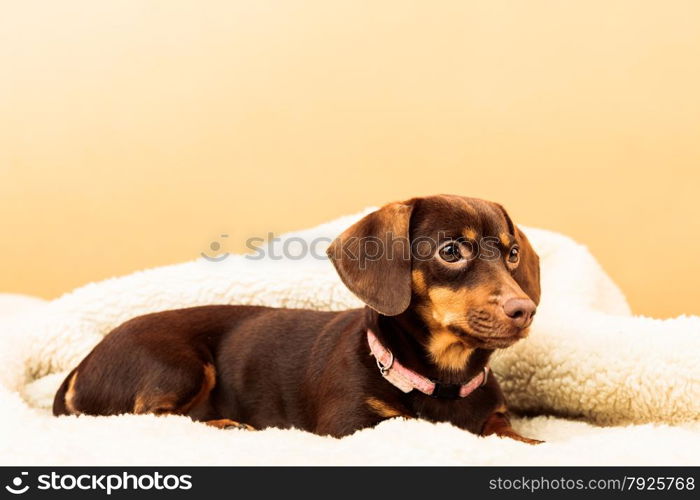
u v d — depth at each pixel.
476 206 1.00
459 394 1.00
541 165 1.48
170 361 1.05
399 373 0.99
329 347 1.05
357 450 0.87
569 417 1.10
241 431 0.96
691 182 1.47
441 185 1.49
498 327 0.95
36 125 1.52
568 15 1.46
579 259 1.31
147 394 1.04
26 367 1.18
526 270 1.05
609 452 0.88
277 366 1.07
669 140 1.47
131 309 1.22
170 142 1.51
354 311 1.08
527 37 1.47
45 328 1.20
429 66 1.48
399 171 1.49
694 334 1.03
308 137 1.50
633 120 1.47
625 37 1.46
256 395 1.08
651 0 1.45
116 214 1.53
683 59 1.46
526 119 1.48
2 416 0.95
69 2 1.50
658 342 1.04
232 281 1.22
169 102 1.50
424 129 1.49
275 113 1.50
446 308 0.97
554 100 1.47
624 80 1.46
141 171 1.52
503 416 1.02
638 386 1.03
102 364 1.05
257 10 1.49
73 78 1.51
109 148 1.52
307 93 1.49
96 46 1.51
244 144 1.50
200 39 1.49
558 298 1.21
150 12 1.50
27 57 1.51
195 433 0.92
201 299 1.22
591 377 1.06
